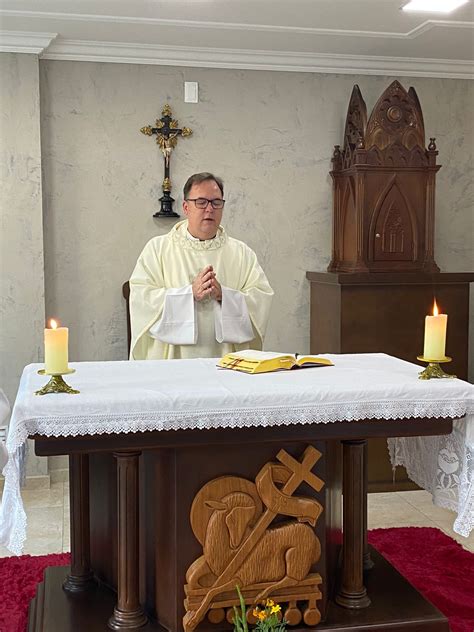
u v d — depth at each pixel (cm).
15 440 226
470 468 262
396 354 481
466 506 259
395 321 480
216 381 262
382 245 485
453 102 537
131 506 251
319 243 528
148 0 403
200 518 247
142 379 267
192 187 377
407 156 483
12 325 478
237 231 518
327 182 524
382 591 284
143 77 496
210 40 475
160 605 258
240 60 502
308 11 420
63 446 235
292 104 516
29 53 466
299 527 253
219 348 378
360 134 485
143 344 383
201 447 248
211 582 249
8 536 239
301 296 528
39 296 479
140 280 382
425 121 534
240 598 237
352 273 480
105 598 279
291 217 523
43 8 416
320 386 251
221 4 408
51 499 468
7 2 407
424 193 488
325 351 500
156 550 259
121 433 237
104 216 499
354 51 500
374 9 416
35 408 229
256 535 250
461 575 350
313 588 256
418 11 419
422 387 254
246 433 245
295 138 518
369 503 462
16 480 239
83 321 501
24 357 480
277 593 254
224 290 365
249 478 252
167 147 497
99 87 491
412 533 403
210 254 387
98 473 285
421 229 489
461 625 298
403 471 488
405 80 529
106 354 505
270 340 528
